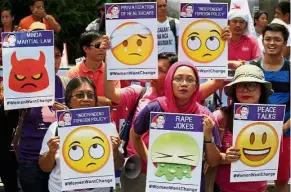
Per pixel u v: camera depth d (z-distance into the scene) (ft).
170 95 15.72
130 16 17.35
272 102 20.44
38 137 18.15
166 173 15.23
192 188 15.15
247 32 24.38
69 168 15.42
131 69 17.52
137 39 17.42
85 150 15.44
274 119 15.83
